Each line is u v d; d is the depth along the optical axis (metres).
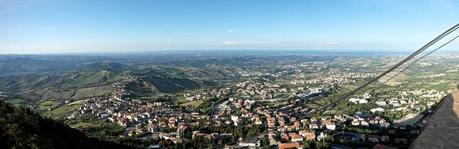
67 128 126.00
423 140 8.14
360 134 150.88
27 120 106.50
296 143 139.38
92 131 181.75
